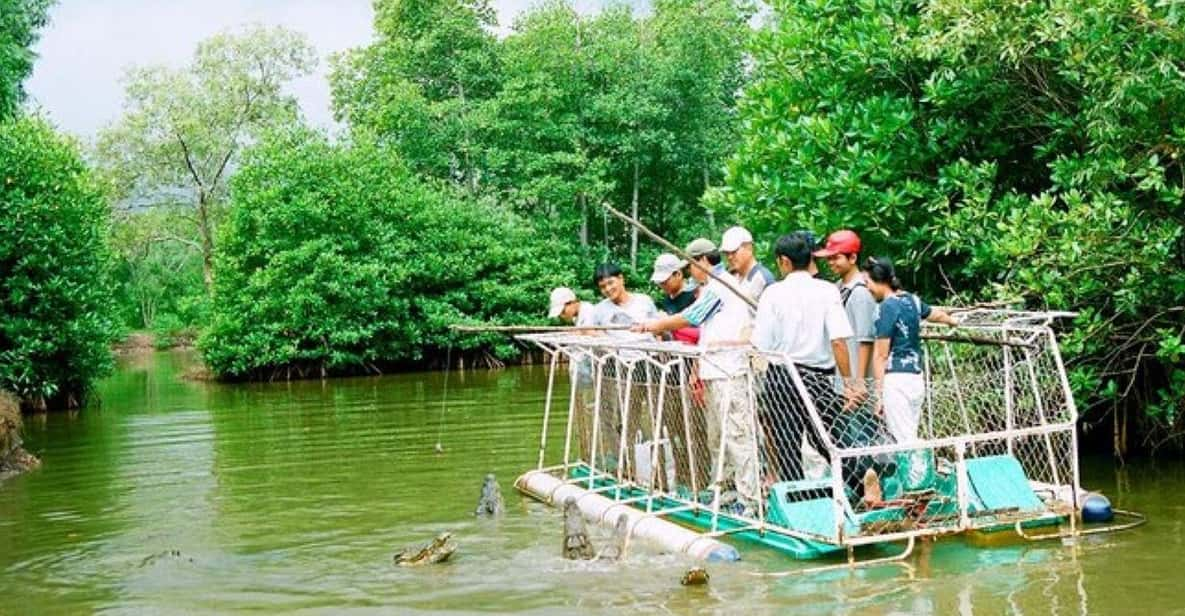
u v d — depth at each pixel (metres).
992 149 9.97
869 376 7.62
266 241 25.08
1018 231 8.59
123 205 43.00
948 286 9.90
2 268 17.67
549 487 9.06
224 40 41.25
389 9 33.59
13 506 9.71
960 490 6.88
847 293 7.67
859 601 5.71
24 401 17.95
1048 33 8.41
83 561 7.47
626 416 8.34
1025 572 6.19
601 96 32.41
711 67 32.94
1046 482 8.51
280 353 24.42
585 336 8.88
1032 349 7.75
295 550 7.55
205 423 15.78
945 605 5.59
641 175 34.91
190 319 45.78
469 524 8.16
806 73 10.74
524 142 32.31
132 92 40.91
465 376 24.11
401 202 26.77
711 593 5.97
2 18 20.17
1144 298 8.84
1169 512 7.59
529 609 5.81
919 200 10.06
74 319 18.08
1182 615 5.32
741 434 7.47
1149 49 8.20
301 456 12.03
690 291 8.85
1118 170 8.37
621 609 5.73
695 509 7.79
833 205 10.20
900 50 9.83
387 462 11.37
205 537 8.09
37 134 18.02
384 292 25.52
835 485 6.57
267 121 41.72
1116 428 9.59
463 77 32.78
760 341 7.26
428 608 5.92
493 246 27.88
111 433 14.94
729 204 11.23
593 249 33.00
